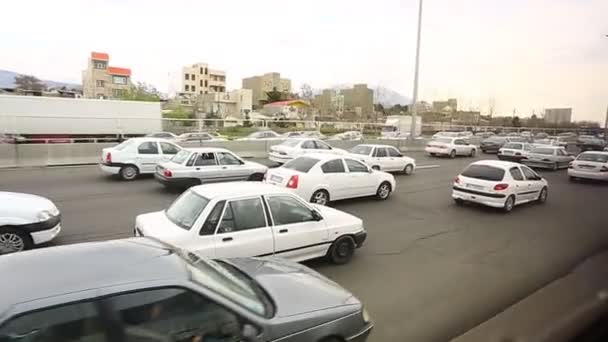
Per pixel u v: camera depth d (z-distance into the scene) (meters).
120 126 28.27
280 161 18.78
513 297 5.51
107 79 91.75
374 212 10.80
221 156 12.80
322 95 100.31
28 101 25.16
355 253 7.27
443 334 4.44
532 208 12.15
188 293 2.62
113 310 2.37
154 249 3.10
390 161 18.36
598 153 18.98
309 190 10.59
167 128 34.19
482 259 7.19
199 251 5.18
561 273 6.54
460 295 5.55
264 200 5.88
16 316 2.13
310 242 6.21
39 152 16.53
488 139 34.25
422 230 9.12
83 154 17.59
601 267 6.76
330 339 3.28
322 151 18.53
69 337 2.23
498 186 11.18
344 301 3.53
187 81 118.69
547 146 24.00
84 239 7.53
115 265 2.67
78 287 2.36
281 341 2.93
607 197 14.73
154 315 2.48
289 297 3.33
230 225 5.51
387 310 5.02
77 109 26.75
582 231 9.45
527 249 7.88
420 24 28.19
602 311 4.51
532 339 4.07
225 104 102.06
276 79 140.00
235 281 3.28
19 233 6.10
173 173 11.84
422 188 15.06
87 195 11.49
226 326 2.70
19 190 11.80
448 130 54.41
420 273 6.38
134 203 10.67
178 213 5.76
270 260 4.38
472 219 10.41
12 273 2.48
